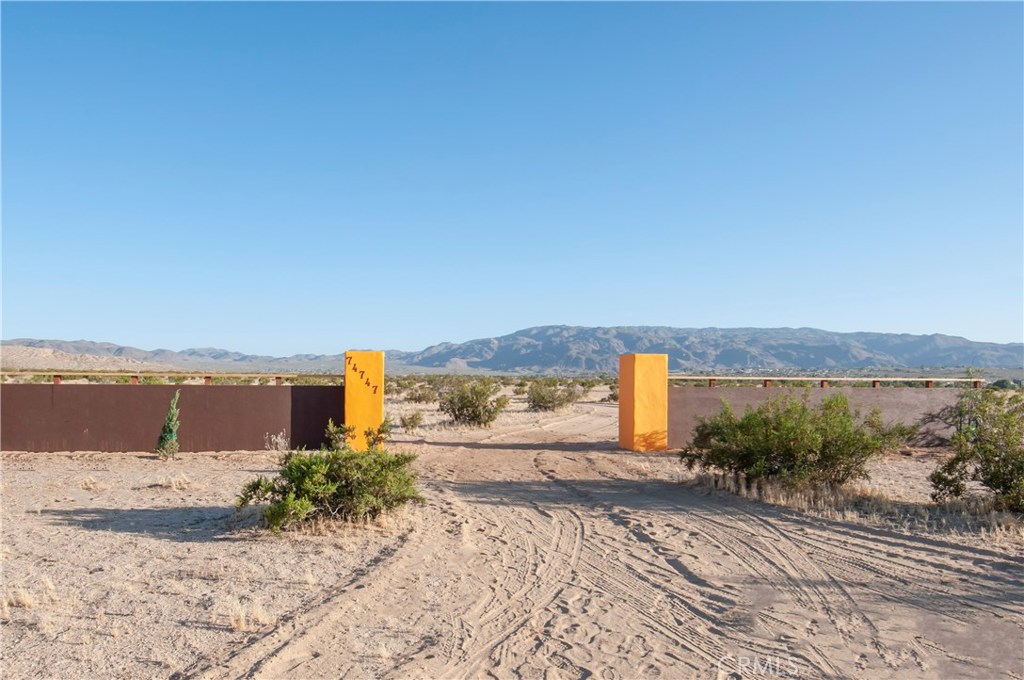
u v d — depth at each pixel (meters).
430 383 59.66
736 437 12.95
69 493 12.12
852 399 19.58
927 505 11.30
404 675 5.27
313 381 21.03
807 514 10.77
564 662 5.55
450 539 9.29
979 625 6.25
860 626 6.27
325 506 9.73
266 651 5.60
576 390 50.00
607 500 12.07
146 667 5.29
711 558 8.52
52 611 6.41
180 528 9.62
